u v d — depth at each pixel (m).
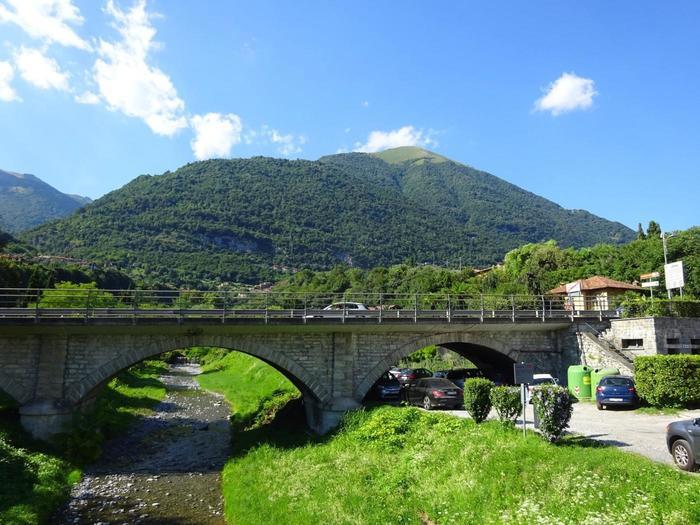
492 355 37.97
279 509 16.83
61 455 24.25
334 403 29.00
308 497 17.25
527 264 92.31
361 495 16.28
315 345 30.12
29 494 18.42
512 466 14.08
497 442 16.27
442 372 40.44
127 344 27.47
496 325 33.81
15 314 25.25
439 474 16.08
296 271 172.00
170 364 83.12
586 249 90.25
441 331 33.53
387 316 31.17
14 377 26.09
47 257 117.31
